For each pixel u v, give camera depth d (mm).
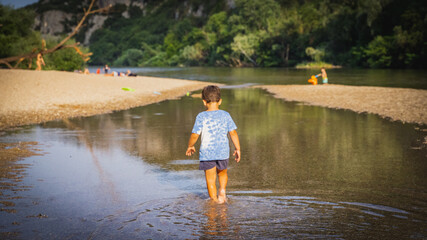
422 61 62469
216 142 4230
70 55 42250
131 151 7281
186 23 141875
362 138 8414
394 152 6941
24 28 40812
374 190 4625
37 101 15789
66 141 8336
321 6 87688
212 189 4258
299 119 11680
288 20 92312
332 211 3811
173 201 4168
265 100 18125
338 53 79438
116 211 3871
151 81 30344
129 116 12727
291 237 3152
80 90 20359
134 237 3188
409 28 63875
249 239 3109
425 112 12273
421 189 4648
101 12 13547
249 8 101375
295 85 28672
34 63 37406
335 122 10938
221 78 43344
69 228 3430
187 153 4461
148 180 5199
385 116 11969
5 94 17016
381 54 65750
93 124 10938
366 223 3477
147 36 170625
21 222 3594
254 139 8484
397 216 3670
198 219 3576
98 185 4941
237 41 97750
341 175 5391
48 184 4992
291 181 5082
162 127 10391
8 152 7129
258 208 3896
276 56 95562
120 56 170125
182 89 26000
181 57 127438
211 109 4410
